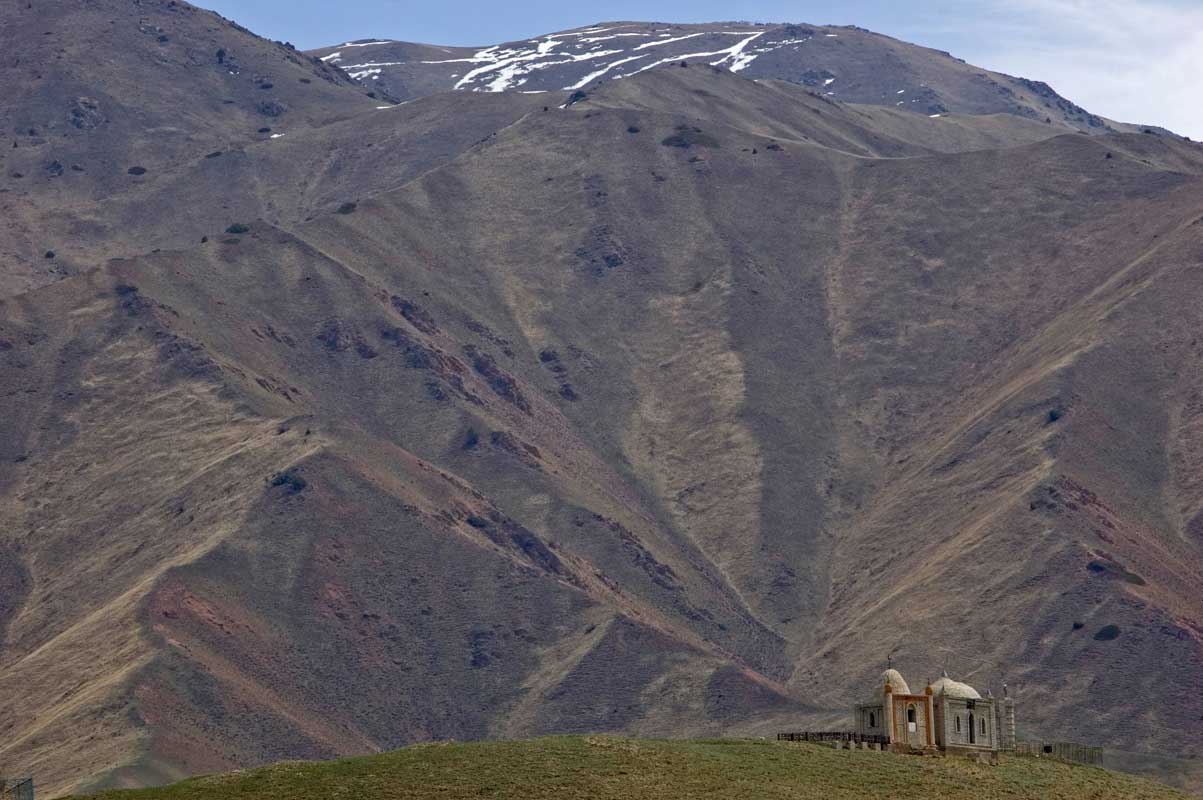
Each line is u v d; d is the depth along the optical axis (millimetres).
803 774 186750
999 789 190625
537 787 173750
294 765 185875
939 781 190250
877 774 190125
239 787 175875
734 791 176500
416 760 184250
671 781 178375
